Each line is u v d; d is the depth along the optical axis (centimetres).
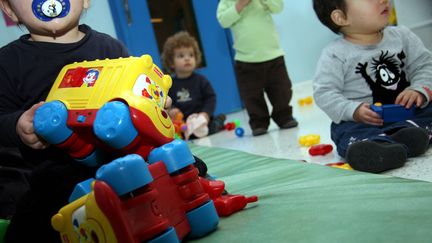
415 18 264
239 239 64
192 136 246
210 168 129
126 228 55
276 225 67
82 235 59
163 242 58
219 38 322
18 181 103
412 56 134
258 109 214
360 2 129
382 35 136
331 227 61
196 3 314
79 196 65
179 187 67
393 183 81
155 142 67
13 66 87
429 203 66
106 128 63
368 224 60
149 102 67
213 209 70
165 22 310
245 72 216
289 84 214
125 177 55
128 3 290
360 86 133
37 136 73
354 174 93
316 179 94
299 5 318
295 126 207
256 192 92
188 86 271
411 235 54
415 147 111
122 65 71
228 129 255
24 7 82
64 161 80
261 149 168
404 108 121
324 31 323
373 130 120
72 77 74
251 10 218
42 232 71
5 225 79
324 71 135
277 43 218
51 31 85
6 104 87
